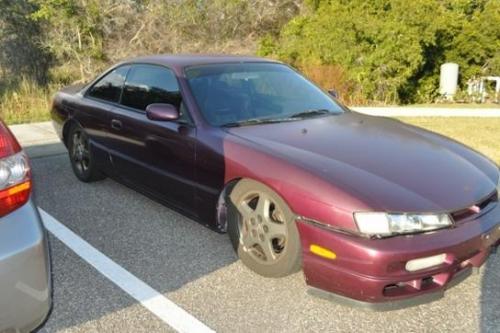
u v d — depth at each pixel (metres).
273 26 18.16
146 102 4.16
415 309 2.89
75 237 3.84
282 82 4.30
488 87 15.46
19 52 13.51
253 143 3.24
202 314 2.82
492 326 2.73
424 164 3.05
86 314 2.82
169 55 4.45
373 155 3.11
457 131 8.30
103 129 4.60
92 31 14.42
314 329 2.70
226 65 4.20
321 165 2.90
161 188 3.95
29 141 7.04
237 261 3.46
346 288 2.61
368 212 2.55
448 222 2.64
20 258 1.99
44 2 13.29
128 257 3.52
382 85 12.43
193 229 4.00
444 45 15.20
